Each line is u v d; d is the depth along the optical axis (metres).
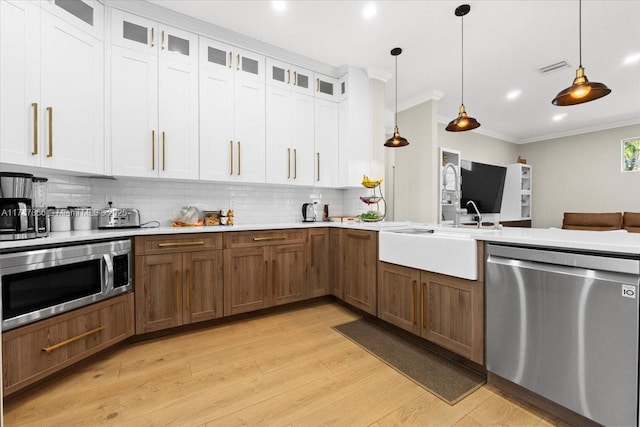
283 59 3.03
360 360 1.91
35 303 1.54
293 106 3.09
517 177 6.14
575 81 1.92
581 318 1.25
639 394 1.10
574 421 1.32
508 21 2.49
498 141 6.38
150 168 2.36
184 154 2.50
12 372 1.44
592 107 4.63
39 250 1.56
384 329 2.41
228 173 2.71
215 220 2.81
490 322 1.60
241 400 1.50
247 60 2.82
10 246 1.45
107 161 2.20
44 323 1.58
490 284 1.60
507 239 1.51
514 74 3.50
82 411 1.42
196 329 2.40
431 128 4.04
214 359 1.92
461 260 1.73
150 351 2.02
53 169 1.92
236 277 2.51
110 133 2.21
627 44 2.84
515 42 2.80
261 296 2.63
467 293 1.73
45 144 1.81
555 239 1.35
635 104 4.50
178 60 2.48
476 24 2.53
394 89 3.92
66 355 1.67
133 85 2.30
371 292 2.50
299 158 3.13
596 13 2.38
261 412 1.41
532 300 1.42
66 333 1.68
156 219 2.67
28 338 1.51
